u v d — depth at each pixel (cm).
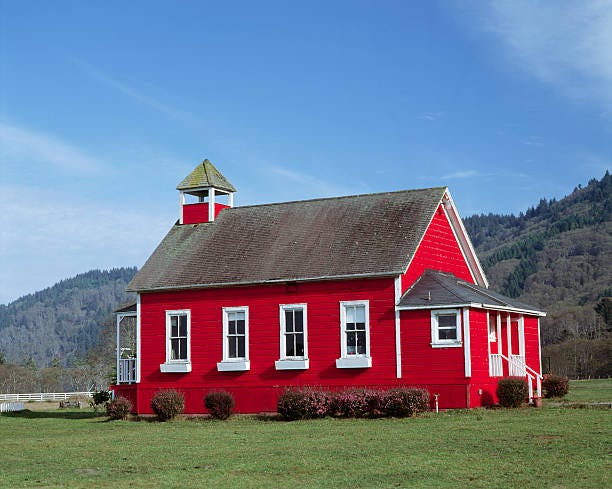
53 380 13112
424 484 1703
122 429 3158
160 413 3434
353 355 3303
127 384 3784
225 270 3634
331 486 1720
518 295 17288
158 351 3700
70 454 2330
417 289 3300
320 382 3350
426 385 3161
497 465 1864
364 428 2678
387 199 3688
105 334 9469
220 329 3578
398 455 2055
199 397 3588
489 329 3484
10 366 13700
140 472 1978
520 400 3139
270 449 2264
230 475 1886
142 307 3769
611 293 14662
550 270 17912
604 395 3919
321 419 3073
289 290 3456
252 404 3469
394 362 3228
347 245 3491
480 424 2605
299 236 3672
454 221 3791
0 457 2309
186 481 1831
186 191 4106
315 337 3381
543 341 12188
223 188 4094
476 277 4003
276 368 3425
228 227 3931
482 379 3206
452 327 3162
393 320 3247
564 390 3688
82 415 4200
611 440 2116
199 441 2538
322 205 3816
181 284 3656
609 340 9781
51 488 1800
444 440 2270
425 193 3641
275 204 3950
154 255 3909
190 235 3969
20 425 3569
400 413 2986
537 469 1800
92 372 10081
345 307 3347
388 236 3453
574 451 1986
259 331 3497
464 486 1670
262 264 3578
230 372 3531
